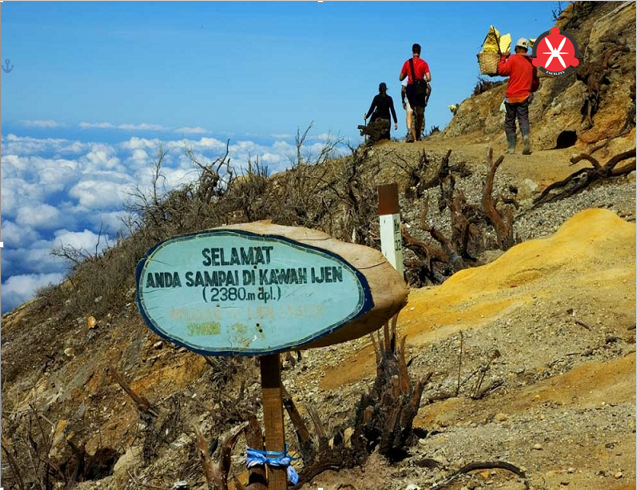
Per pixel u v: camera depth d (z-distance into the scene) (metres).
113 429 13.88
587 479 5.76
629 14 21.09
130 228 19.20
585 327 9.21
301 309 4.93
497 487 5.95
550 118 20.50
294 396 10.03
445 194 17.17
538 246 11.46
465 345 9.53
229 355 5.01
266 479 5.36
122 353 15.65
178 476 8.73
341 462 6.68
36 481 10.38
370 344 10.58
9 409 16.44
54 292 20.52
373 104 22.58
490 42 20.34
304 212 17.17
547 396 7.86
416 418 8.02
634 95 18.44
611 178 15.49
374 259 4.92
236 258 4.98
